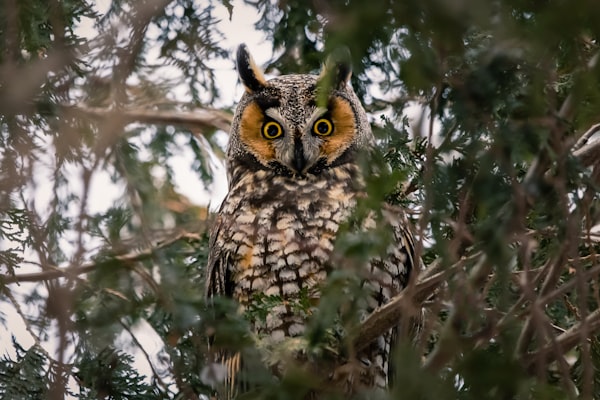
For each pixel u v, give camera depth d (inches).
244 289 432.8
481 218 280.4
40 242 364.5
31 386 372.2
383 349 430.9
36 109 350.3
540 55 238.1
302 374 289.3
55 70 331.0
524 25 230.7
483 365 253.9
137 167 411.2
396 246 423.2
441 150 268.1
